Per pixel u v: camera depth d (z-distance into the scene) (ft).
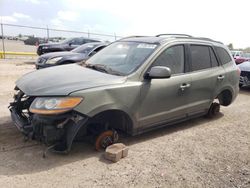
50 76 13.84
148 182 11.37
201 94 17.54
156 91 14.66
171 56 15.83
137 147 14.64
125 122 14.35
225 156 14.21
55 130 11.84
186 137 16.47
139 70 14.21
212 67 18.51
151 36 17.76
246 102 26.76
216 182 11.69
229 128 18.56
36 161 12.41
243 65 34.37
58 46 56.03
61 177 11.34
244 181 11.89
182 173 12.24
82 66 16.11
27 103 14.26
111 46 17.87
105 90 12.69
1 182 10.69
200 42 17.99
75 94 11.91
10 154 12.87
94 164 12.53
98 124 13.87
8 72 39.42
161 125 15.84
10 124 16.47
